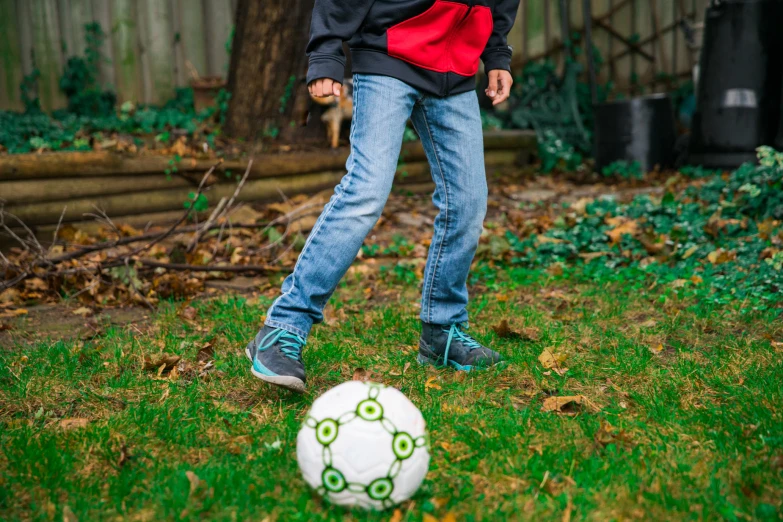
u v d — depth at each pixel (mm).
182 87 8500
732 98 7168
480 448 2162
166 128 7078
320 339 3229
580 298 3797
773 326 3209
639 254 4430
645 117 7871
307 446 1832
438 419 2355
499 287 4082
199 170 5828
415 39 2482
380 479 1767
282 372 2463
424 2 2453
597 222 5020
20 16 7625
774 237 4203
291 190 6445
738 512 1784
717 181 5414
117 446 2219
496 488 1956
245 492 1925
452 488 1943
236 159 6012
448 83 2570
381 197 2518
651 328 3287
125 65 8133
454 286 2859
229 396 2654
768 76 7094
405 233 5664
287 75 6832
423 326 2934
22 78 7707
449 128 2633
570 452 2127
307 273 2549
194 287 4223
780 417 2277
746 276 3824
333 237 2525
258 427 2355
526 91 9453
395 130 2518
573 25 9625
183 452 2191
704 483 1936
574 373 2775
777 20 7035
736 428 2221
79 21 7895
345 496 1781
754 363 2768
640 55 9781
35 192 5098
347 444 1771
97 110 8023
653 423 2326
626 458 2088
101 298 4070
